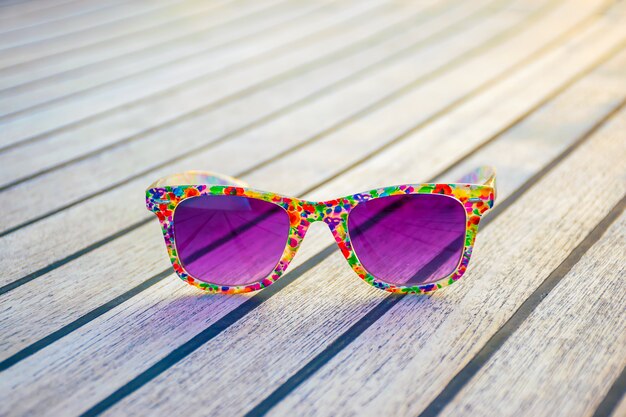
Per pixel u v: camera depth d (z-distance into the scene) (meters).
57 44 1.04
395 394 0.44
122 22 1.16
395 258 0.49
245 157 0.65
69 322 0.48
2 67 0.93
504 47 0.89
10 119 0.75
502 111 0.70
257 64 0.90
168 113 0.74
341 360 0.45
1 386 0.45
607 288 0.48
